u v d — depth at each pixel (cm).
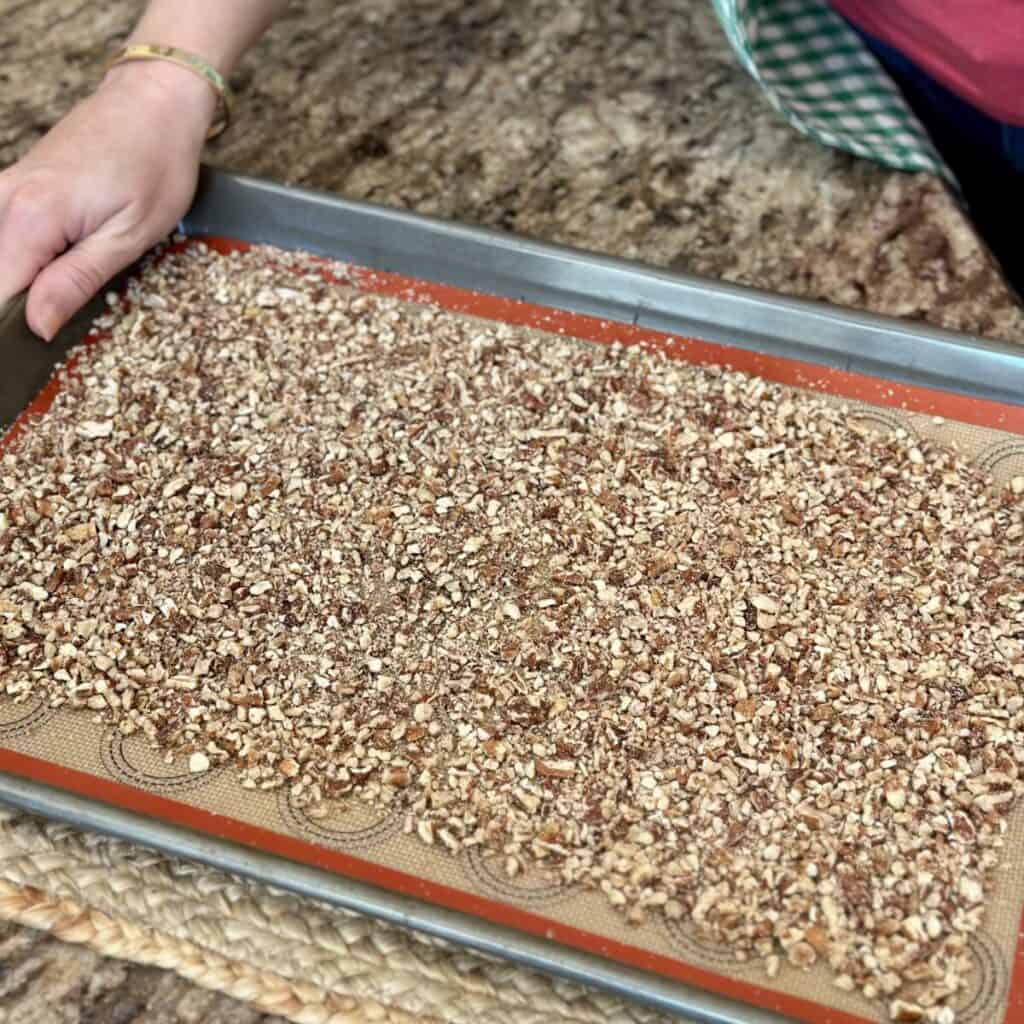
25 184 58
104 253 60
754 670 52
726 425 59
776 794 49
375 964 46
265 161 71
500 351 62
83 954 46
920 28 66
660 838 48
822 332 59
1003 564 55
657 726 50
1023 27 62
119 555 55
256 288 64
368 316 63
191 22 62
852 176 69
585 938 45
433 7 79
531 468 58
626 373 61
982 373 58
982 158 75
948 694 51
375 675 52
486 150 71
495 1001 45
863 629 53
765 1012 42
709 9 79
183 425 59
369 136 72
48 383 61
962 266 65
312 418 60
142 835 46
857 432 59
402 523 56
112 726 51
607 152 71
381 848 48
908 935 45
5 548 56
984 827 48
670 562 55
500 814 48
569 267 61
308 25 78
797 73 70
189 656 53
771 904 46
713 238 67
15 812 49
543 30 78
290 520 56
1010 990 44
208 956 46
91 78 75
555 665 52
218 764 50
